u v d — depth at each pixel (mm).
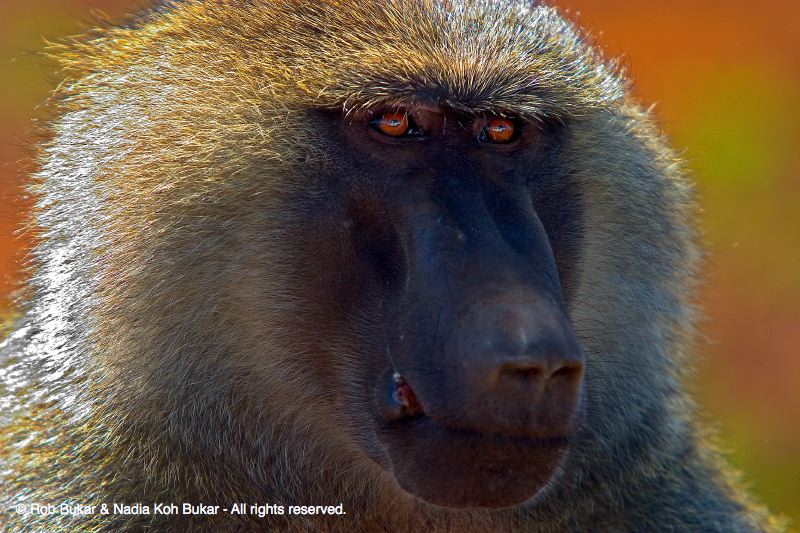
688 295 8891
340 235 7387
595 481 8070
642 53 27766
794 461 17125
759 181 23391
